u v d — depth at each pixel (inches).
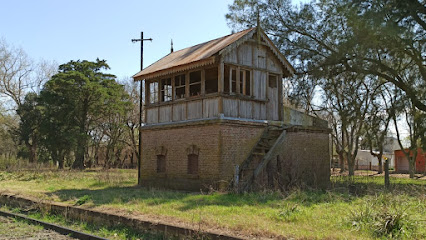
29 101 1948.8
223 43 741.3
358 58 756.0
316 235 323.0
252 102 746.8
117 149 2153.1
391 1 668.7
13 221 494.0
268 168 713.6
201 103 722.8
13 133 1991.9
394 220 337.1
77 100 1696.6
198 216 416.2
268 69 786.2
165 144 786.2
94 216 471.5
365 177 1129.4
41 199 597.0
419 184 861.8
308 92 996.6
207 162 690.2
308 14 929.5
